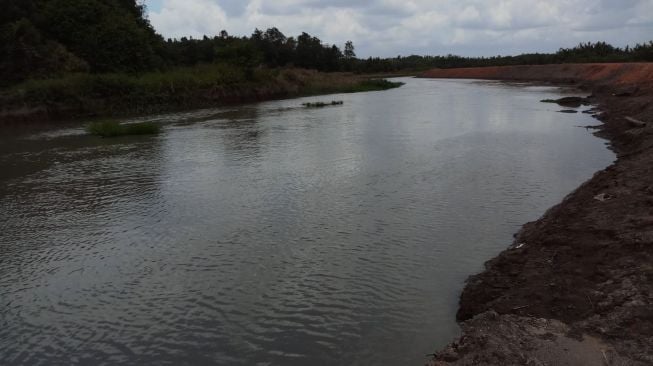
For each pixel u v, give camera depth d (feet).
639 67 133.39
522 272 23.81
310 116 104.01
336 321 22.07
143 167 55.16
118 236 33.86
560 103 114.01
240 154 60.85
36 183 49.34
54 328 22.82
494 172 47.93
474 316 20.17
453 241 30.68
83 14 147.74
